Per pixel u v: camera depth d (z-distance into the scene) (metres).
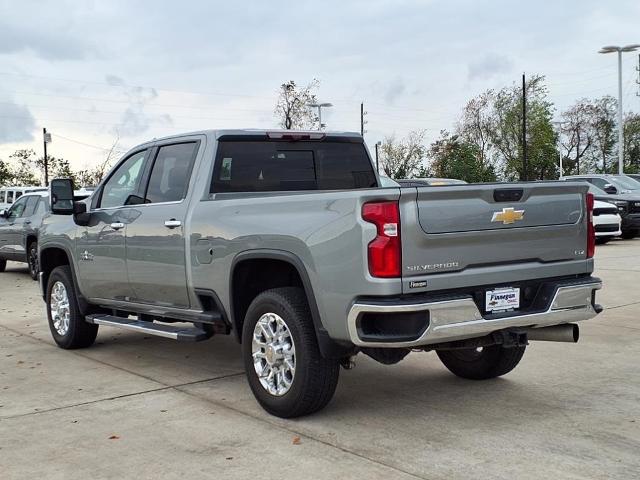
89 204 7.11
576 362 6.41
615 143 69.75
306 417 4.94
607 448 4.24
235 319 5.34
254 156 5.94
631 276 11.82
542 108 56.22
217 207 5.40
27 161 54.38
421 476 3.85
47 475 4.00
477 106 58.28
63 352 7.43
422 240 4.30
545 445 4.30
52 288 7.68
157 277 6.03
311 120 42.12
